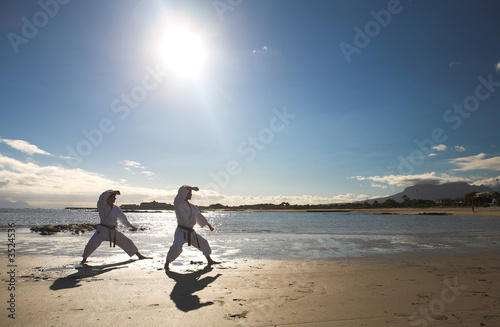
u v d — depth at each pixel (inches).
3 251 348.5
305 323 126.5
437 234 622.8
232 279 205.8
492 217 2004.2
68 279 202.1
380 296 166.9
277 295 167.3
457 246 411.8
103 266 252.2
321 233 663.1
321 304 151.9
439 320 130.2
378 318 132.8
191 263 270.8
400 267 254.1
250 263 271.9
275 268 247.1
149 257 305.9
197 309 142.9
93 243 273.1
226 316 134.0
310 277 213.8
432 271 237.3
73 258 297.7
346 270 239.8
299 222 1486.2
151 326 121.4
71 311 137.6
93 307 143.7
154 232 699.4
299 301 156.7
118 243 284.8
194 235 268.1
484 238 530.9
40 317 128.9
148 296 163.2
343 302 155.4
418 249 379.9
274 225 1135.0
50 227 667.4
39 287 180.1
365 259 297.3
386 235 598.5
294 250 367.6
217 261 282.8
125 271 231.0
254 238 531.5
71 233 630.5
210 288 181.3
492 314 137.8
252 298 161.5
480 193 5128.0
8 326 117.8
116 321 126.0
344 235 596.4
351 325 124.5
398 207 6200.8
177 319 129.5
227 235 602.2
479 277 216.4
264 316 134.3
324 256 319.0
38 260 283.4
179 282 195.9
